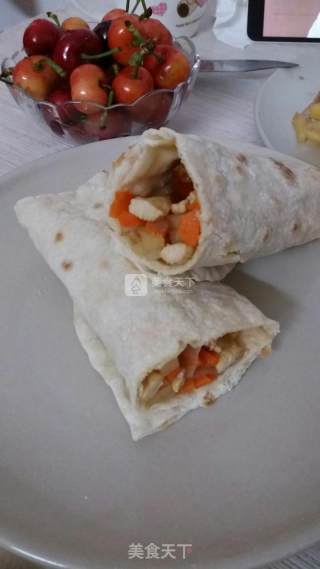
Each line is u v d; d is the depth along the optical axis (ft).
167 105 1.03
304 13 1.28
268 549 0.53
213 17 1.44
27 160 1.06
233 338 0.75
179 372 0.71
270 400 0.70
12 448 0.64
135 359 0.68
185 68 1.03
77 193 0.91
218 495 0.61
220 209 0.73
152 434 0.67
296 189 0.82
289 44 1.33
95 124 1.02
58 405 0.69
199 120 1.14
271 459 0.64
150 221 0.75
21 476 0.61
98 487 0.61
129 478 0.62
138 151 0.77
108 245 0.81
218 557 0.53
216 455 0.65
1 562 0.60
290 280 0.85
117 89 0.98
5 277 0.84
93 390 0.71
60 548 0.54
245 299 0.78
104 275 0.77
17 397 0.70
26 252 0.88
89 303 0.76
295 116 1.05
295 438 0.66
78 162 0.99
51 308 0.81
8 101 1.20
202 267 0.80
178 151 0.74
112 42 0.99
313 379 0.72
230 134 1.11
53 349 0.76
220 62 1.23
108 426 0.67
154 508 0.59
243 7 1.37
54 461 0.63
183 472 0.63
